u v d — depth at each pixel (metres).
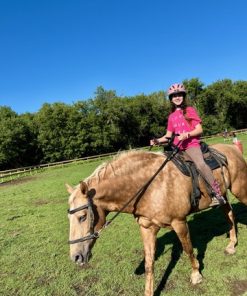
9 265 6.40
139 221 4.69
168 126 5.14
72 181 18.08
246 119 74.94
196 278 4.88
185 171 4.70
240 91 71.12
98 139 57.50
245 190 5.76
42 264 6.27
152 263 4.60
